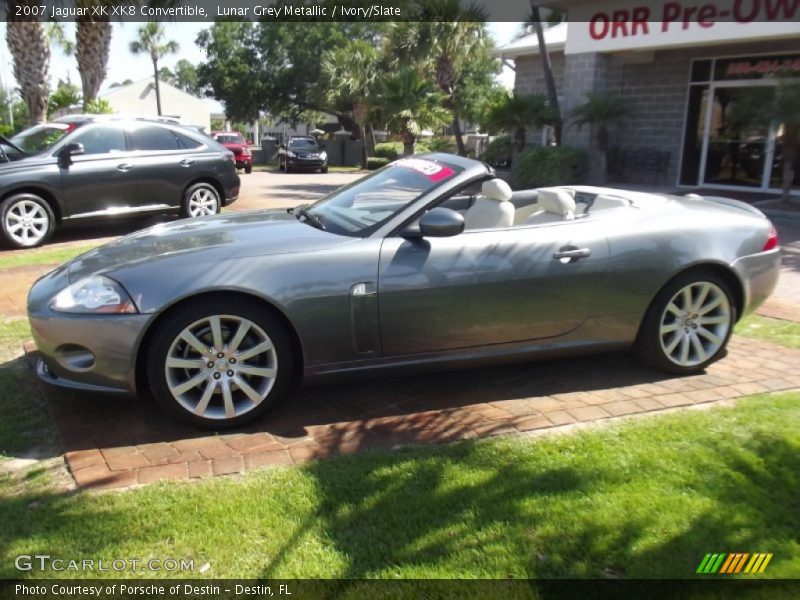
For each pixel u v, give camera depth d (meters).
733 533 2.64
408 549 2.54
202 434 3.54
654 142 16.17
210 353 3.48
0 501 2.87
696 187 15.18
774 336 5.26
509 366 4.53
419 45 18.75
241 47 39.56
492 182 4.32
